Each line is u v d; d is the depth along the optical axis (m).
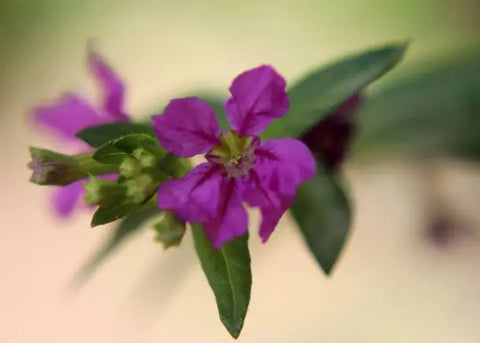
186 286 0.16
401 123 0.12
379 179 0.15
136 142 0.09
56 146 0.14
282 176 0.09
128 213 0.09
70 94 0.11
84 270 0.10
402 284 0.15
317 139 0.11
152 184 0.09
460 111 0.12
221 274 0.09
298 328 0.16
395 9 0.16
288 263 0.16
